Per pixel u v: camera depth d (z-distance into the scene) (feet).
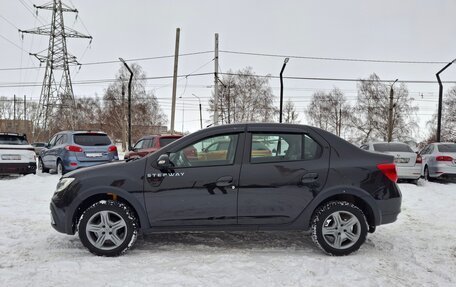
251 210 14.85
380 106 188.24
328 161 15.16
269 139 15.40
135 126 171.83
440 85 77.36
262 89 194.29
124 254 15.01
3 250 15.55
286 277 12.56
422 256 15.07
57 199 15.25
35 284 11.91
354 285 11.98
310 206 14.92
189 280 12.20
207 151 15.29
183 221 14.90
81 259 14.33
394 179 15.34
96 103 194.39
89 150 41.32
